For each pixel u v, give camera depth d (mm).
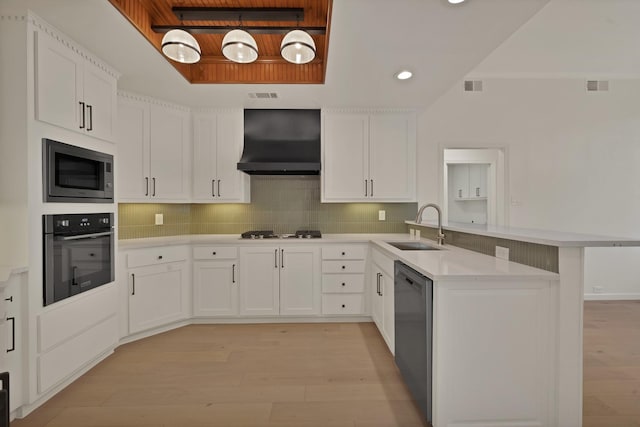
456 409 1640
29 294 1863
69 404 1976
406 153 3641
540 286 1637
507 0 1725
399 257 2211
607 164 4043
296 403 1989
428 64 2506
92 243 2350
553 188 4020
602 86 4031
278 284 3359
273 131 3613
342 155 3607
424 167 3961
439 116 3971
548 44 3266
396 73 2682
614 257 4094
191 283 3336
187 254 3303
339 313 3373
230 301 3346
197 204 3908
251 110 3615
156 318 3035
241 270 3346
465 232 2467
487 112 3990
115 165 2613
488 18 1893
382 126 3627
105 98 2492
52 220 1995
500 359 1635
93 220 2352
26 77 1855
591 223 4027
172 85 2934
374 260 3197
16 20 1852
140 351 2703
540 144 4016
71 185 2160
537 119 4008
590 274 4102
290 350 2723
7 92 1857
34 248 1889
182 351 2705
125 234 3340
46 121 1958
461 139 3977
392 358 2576
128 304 2846
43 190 1948
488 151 4277
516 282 1628
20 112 1854
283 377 2293
